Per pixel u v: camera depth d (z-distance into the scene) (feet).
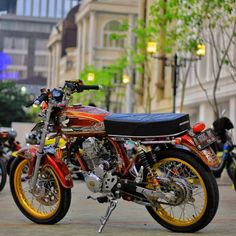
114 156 25.95
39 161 27.43
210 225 27.37
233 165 54.49
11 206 34.65
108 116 25.98
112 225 27.12
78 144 26.68
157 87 178.81
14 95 316.60
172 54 145.07
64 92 27.14
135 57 160.15
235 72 99.96
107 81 199.11
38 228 26.02
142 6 212.64
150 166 25.36
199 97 133.08
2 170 43.09
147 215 31.04
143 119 25.29
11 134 68.49
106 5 314.14
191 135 24.47
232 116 118.32
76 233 24.64
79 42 343.67
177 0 90.43
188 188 24.52
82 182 56.85
